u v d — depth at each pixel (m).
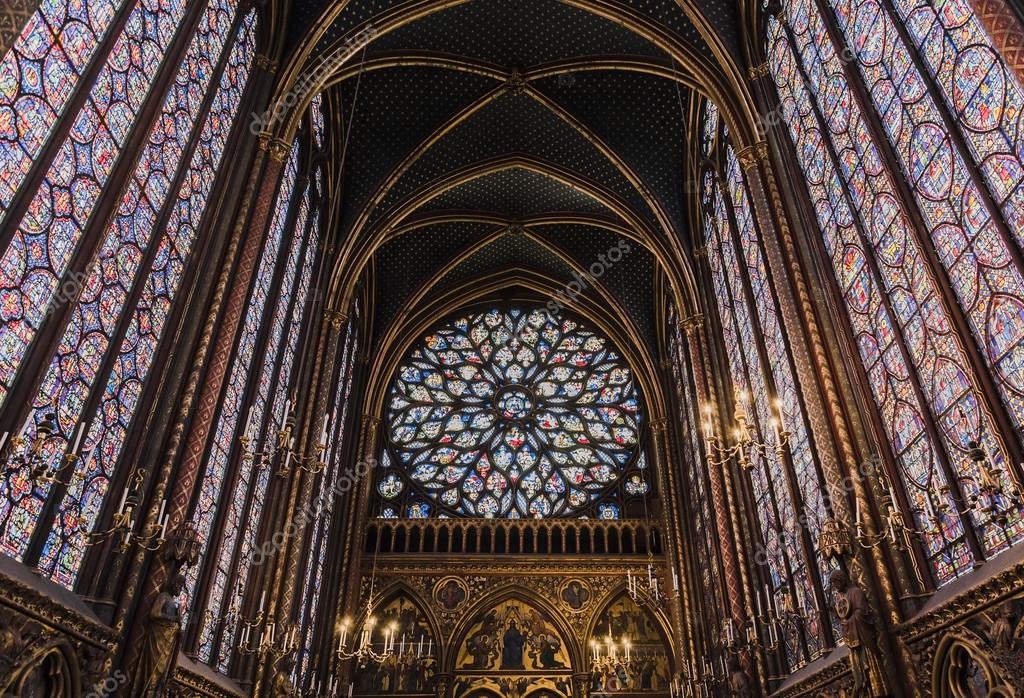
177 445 12.48
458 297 33.62
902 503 12.26
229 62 16.16
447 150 26.62
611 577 27.47
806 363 14.38
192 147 13.99
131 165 11.39
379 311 31.86
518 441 31.56
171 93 13.16
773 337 17.92
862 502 12.41
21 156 9.08
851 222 14.02
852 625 11.63
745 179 19.48
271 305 18.27
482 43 23.52
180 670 12.23
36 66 9.32
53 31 9.66
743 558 19.70
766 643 18.45
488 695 25.62
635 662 25.98
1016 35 9.20
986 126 10.08
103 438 11.13
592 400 32.59
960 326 10.57
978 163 10.25
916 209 11.81
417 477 30.58
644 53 22.44
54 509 9.83
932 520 10.28
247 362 16.72
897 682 11.14
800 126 16.48
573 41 23.27
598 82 24.66
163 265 13.07
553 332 34.34
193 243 14.41
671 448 28.81
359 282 29.28
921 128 11.63
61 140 9.77
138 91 11.91
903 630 11.23
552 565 27.67
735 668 19.17
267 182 16.72
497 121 26.45
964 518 10.52
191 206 14.27
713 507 21.97
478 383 33.19
